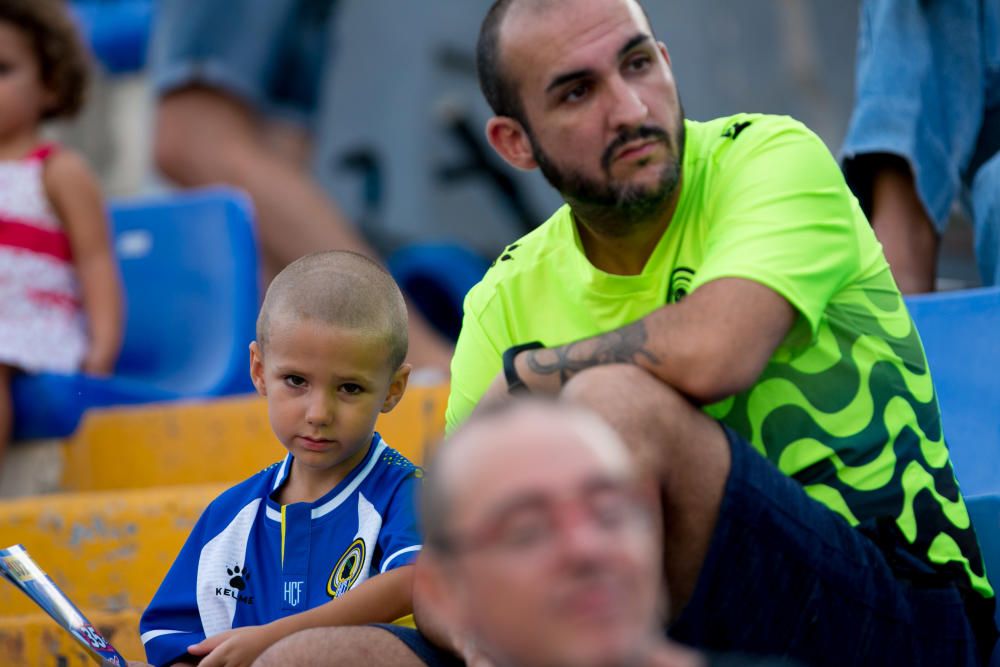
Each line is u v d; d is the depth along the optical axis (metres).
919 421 9.58
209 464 16.33
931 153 13.64
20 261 17.53
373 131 24.64
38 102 18.34
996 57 13.80
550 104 9.62
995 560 10.24
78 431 17.08
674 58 26.91
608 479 5.32
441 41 25.11
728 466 8.26
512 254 10.55
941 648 9.05
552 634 5.26
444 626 8.42
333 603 9.68
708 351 8.72
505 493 5.30
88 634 9.40
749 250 9.15
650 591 5.34
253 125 23.08
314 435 10.12
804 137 9.72
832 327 9.50
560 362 8.99
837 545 8.62
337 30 24.06
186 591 10.46
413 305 24.48
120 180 28.34
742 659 7.73
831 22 27.80
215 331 19.67
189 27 22.50
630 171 9.48
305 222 22.64
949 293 12.58
